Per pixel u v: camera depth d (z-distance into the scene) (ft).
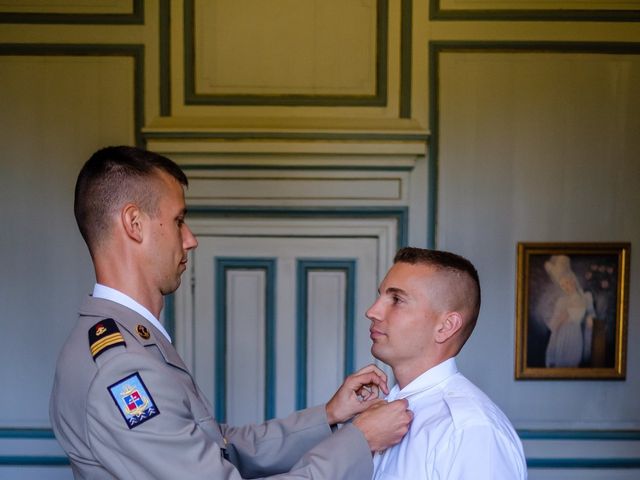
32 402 7.83
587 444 7.85
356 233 7.75
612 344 7.74
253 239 7.78
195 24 7.57
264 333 7.86
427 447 3.94
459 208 7.69
